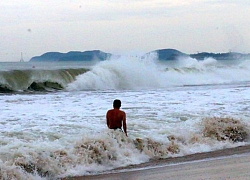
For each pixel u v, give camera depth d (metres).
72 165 18.86
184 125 27.72
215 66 93.81
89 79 60.81
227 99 42.25
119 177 17.72
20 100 39.34
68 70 62.03
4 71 55.53
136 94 47.62
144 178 17.44
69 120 28.23
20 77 55.53
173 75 76.50
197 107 35.91
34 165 17.77
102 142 20.69
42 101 38.81
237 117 30.12
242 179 16.62
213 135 25.92
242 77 89.62
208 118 28.23
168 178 17.27
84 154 19.73
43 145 20.03
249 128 27.23
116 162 20.17
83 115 30.47
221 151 23.59
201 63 93.69
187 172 18.25
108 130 22.28
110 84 62.84
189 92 50.56
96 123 27.39
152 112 32.59
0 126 25.53
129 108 34.59
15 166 17.05
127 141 22.11
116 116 22.64
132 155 21.14
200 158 21.64
